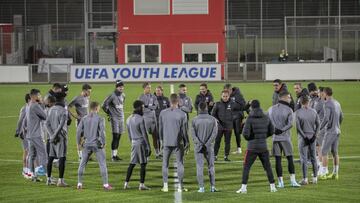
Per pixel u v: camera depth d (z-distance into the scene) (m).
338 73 79.88
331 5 113.12
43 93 68.44
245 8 112.69
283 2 112.38
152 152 39.09
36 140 30.89
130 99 64.31
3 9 113.44
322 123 30.77
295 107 34.12
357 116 54.16
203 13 85.38
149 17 85.56
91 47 93.06
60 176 29.80
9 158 37.69
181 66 78.88
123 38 85.62
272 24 110.69
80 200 27.09
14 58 91.56
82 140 31.12
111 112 36.38
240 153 38.56
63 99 29.66
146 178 31.78
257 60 96.19
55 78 80.25
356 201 26.61
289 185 29.69
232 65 80.12
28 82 79.88
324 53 90.69
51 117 29.48
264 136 27.75
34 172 31.12
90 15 94.56
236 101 38.00
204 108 28.25
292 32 106.12
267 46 107.12
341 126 49.12
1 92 71.12
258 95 66.00
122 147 41.22
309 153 30.62
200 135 28.17
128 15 85.56
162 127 28.53
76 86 75.62
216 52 85.88
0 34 90.75
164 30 85.56
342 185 29.61
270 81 79.94
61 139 29.53
